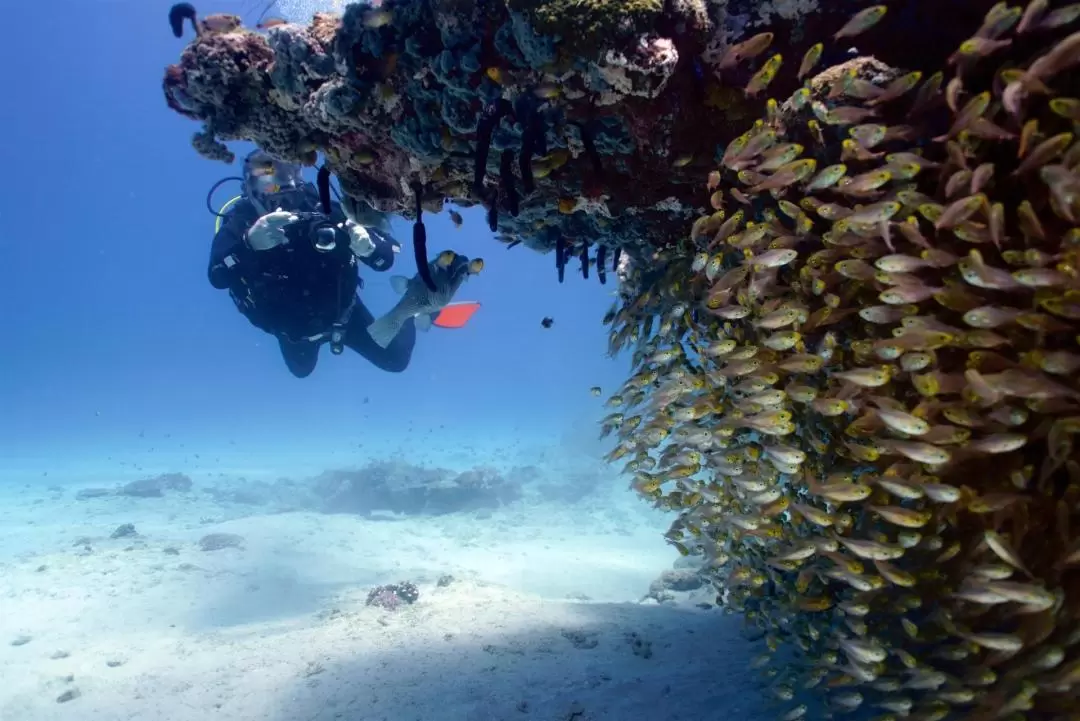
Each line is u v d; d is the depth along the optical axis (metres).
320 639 5.66
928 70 3.12
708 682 4.19
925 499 2.76
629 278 4.88
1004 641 2.40
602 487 17.22
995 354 2.43
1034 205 2.53
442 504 14.97
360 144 4.20
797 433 3.31
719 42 3.22
